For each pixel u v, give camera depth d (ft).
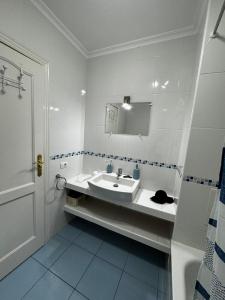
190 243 4.17
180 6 4.05
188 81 5.01
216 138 3.61
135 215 6.09
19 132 4.20
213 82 3.50
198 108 3.68
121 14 4.44
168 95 5.33
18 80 3.99
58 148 5.67
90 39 5.61
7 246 4.30
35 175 4.84
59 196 6.09
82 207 6.43
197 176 3.88
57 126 5.49
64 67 5.43
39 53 4.44
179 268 3.50
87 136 7.03
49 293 4.04
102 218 5.81
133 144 6.07
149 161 5.86
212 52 3.45
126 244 5.90
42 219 5.37
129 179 5.80
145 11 4.29
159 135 5.60
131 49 5.75
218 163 3.67
